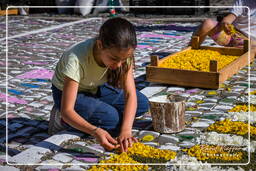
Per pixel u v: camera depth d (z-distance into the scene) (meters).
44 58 7.34
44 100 5.02
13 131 4.08
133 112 3.36
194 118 4.12
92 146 3.52
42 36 9.75
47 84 5.68
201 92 4.96
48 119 4.42
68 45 8.58
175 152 3.38
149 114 4.26
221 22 6.23
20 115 4.52
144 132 3.81
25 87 5.53
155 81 5.31
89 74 3.37
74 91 3.22
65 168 3.14
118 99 3.82
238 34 6.38
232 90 4.98
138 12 13.06
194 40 6.34
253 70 5.81
